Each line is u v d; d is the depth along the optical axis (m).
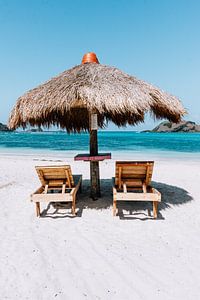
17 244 3.68
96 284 2.78
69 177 4.80
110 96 4.22
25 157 15.73
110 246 3.60
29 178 8.45
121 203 5.40
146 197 4.48
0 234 4.02
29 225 4.36
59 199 4.54
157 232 4.05
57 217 4.70
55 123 6.67
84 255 3.36
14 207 5.34
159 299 2.54
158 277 2.89
